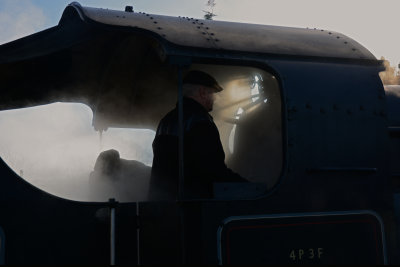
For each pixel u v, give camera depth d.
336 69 3.07
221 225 2.61
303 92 2.92
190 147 2.88
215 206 2.63
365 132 3.01
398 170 3.37
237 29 3.09
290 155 2.82
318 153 2.87
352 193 2.92
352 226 2.89
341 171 2.90
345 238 2.86
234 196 2.78
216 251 2.58
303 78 2.95
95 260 2.51
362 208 2.92
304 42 3.15
